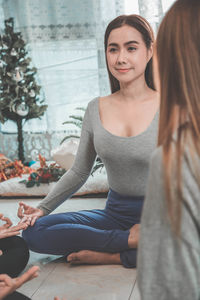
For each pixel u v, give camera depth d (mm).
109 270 2109
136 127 2105
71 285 1969
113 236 2125
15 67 4258
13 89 4285
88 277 2045
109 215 2295
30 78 4312
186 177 711
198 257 710
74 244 2178
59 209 3191
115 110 2178
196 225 720
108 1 4227
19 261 2018
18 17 4441
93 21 4324
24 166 4105
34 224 2223
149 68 2180
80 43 4391
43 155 4609
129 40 2033
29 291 1928
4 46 4191
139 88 2137
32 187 3584
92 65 4422
